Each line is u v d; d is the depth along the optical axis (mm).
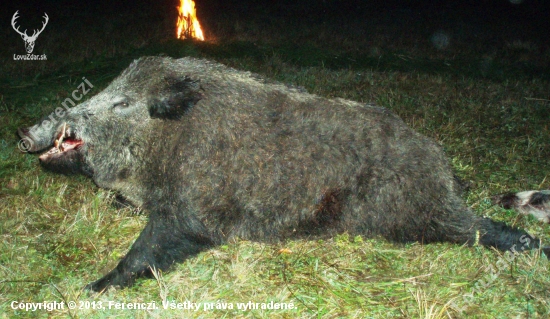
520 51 7680
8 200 2943
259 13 9336
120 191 2627
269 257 2574
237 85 2553
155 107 2467
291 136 2516
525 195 2984
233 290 2377
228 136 2486
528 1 12172
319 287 2402
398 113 4391
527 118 4434
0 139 3600
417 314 2285
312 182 2520
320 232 2602
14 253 2557
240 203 2520
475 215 2643
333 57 6723
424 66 6734
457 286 2414
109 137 2529
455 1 11914
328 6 10734
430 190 2574
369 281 2455
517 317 2250
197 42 6656
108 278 2445
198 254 2578
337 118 2564
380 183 2545
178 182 2479
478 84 5520
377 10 10711
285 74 5559
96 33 7023
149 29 7238
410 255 2600
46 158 2570
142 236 2494
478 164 3562
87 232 2727
